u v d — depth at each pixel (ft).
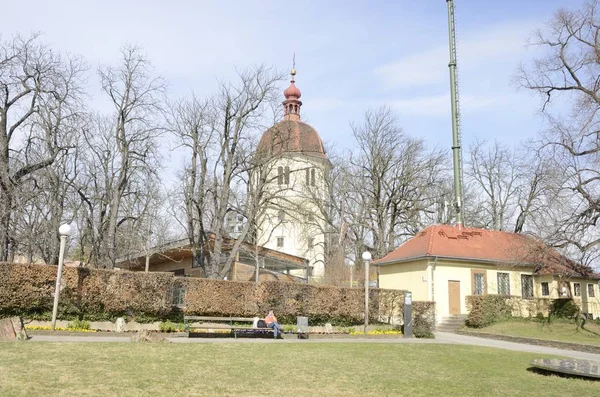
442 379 42.63
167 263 181.88
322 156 179.22
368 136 164.14
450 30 152.56
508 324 101.96
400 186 160.15
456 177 141.90
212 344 59.00
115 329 73.82
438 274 114.11
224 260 148.66
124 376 36.04
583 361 54.03
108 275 74.08
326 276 160.45
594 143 95.66
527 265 112.57
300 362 48.24
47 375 34.63
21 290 68.23
